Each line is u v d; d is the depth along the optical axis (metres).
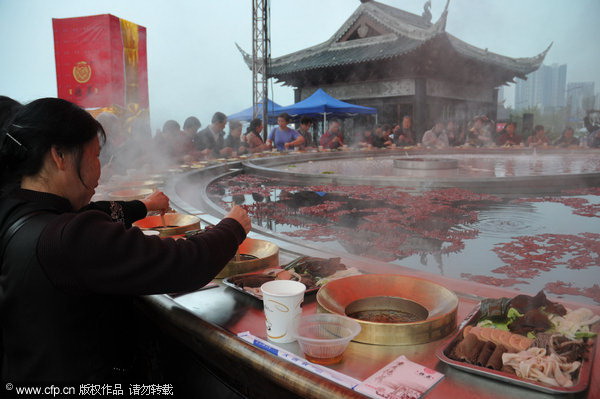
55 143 0.97
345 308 1.14
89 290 0.91
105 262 0.89
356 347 0.98
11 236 0.91
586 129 8.09
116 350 1.06
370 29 17.61
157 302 1.28
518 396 0.76
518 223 3.07
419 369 0.86
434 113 17.14
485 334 0.90
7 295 0.90
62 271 0.88
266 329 1.08
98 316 0.98
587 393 0.74
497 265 2.23
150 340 1.61
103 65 9.83
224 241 1.08
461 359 0.87
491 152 8.47
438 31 12.40
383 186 4.43
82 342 0.94
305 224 3.16
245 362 0.98
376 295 1.20
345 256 1.67
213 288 1.39
